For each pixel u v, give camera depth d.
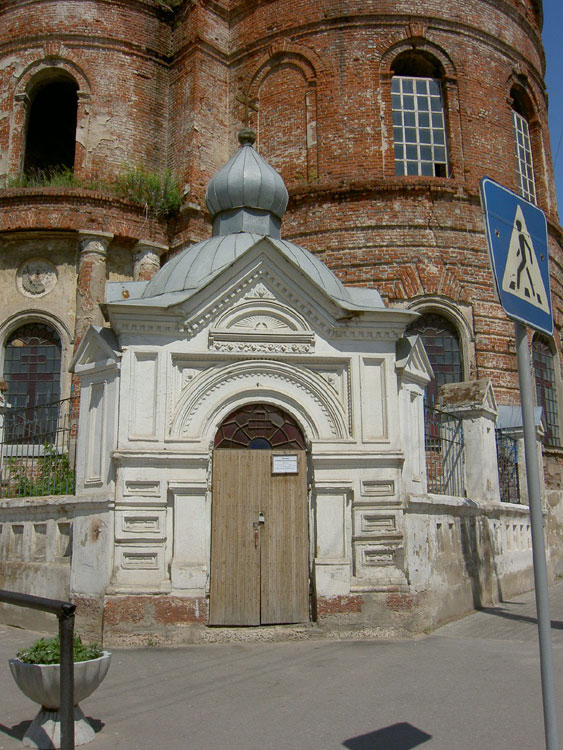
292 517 10.25
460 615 11.89
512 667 8.09
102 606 9.64
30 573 11.48
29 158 23.97
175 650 9.18
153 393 10.17
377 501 10.25
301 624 9.95
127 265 19.69
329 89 19.91
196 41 21.16
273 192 13.85
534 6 23.58
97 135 20.84
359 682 7.49
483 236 18.91
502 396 18.02
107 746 5.70
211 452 10.25
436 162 19.83
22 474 13.32
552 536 18.45
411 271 18.27
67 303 18.89
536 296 4.80
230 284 10.56
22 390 18.67
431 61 20.33
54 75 21.56
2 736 5.95
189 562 9.78
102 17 21.52
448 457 13.33
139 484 9.89
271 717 6.39
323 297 10.59
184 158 20.69
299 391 10.59
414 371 11.20
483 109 20.22
